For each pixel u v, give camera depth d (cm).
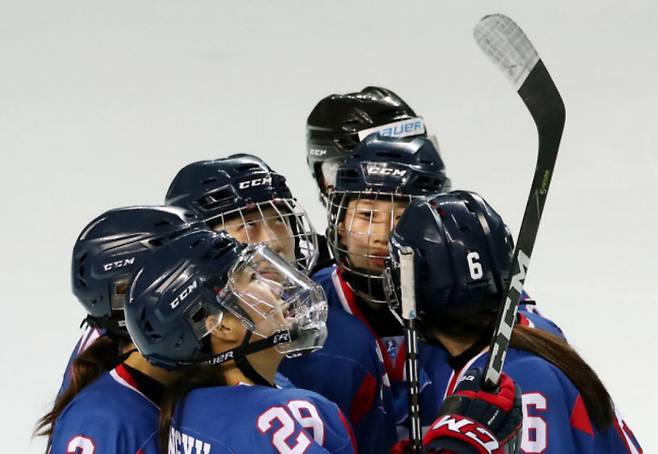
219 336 668
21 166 1753
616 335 1378
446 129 1770
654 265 1515
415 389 689
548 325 803
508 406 651
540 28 1939
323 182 1123
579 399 701
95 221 774
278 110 1828
